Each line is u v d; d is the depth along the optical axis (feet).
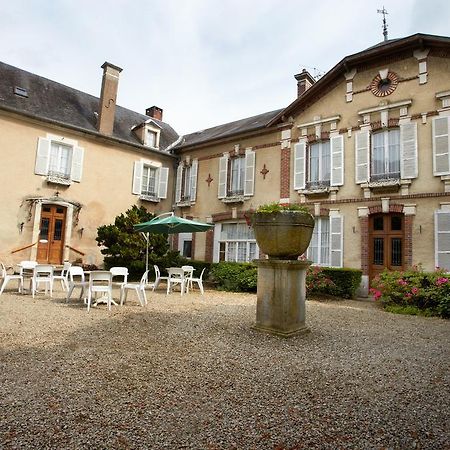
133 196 50.78
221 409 8.46
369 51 35.45
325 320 20.24
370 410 8.56
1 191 39.24
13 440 6.81
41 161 42.19
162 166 54.49
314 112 40.60
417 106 33.32
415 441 7.19
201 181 51.34
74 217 44.75
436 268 28.14
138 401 8.75
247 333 15.99
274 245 15.99
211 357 12.44
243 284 34.45
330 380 10.53
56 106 46.78
